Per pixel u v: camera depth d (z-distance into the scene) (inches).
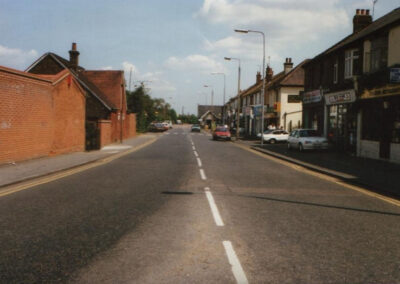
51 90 637.3
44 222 219.3
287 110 1471.5
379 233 205.9
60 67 1237.1
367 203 295.0
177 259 159.6
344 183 407.2
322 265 155.1
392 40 601.6
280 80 1557.6
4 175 401.1
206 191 331.3
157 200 288.2
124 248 173.3
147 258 160.4
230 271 146.9
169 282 135.8
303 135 877.8
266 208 266.1
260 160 666.8
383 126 630.5
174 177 421.4
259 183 388.8
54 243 179.9
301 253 169.8
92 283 134.6
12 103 507.2
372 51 679.7
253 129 1985.7
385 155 625.9
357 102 714.8
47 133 629.6
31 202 277.4
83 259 158.6
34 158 584.4
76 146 775.1
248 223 222.4
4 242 181.2
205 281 136.9
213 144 1186.0
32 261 155.9
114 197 299.0
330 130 903.1
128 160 629.3
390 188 354.3
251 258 162.1
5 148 495.5
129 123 1560.0
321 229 212.1
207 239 189.0
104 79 1400.1
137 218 230.5
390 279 141.6
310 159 658.2
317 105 987.3
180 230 204.8
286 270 148.9
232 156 738.8
